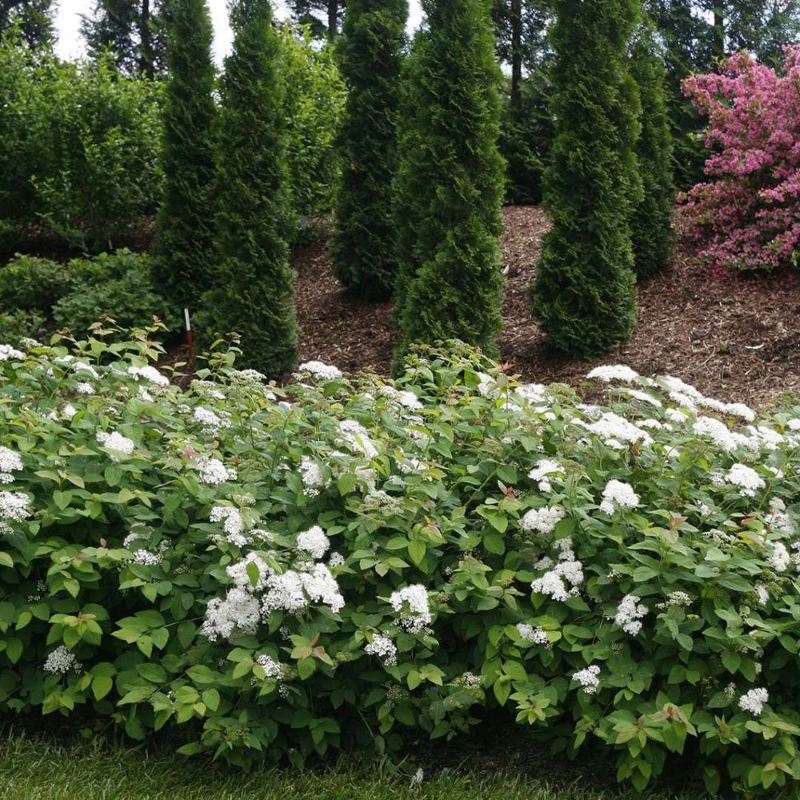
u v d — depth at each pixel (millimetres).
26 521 2771
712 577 2617
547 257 7047
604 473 3043
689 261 8211
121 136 10781
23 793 2566
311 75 11328
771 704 2723
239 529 2660
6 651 2787
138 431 3053
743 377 6324
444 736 2971
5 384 3430
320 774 2801
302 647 2463
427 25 6922
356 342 8320
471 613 2854
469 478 3121
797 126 7742
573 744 2805
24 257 9500
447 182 6816
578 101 6938
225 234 7660
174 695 2654
